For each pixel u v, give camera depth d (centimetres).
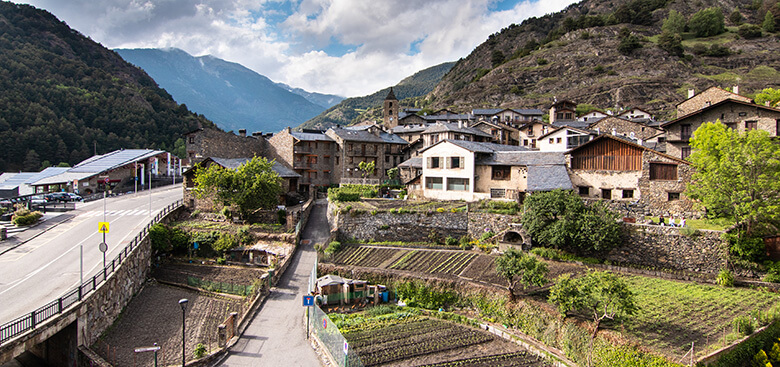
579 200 3994
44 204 5831
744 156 3562
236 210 5391
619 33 16138
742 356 2472
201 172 5309
